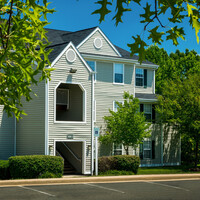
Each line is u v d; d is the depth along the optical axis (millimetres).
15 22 5023
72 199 13648
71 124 23031
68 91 26422
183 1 3383
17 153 23797
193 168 28969
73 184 18656
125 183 19391
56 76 22562
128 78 30422
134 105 26828
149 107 31828
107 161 23656
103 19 3348
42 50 5215
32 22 5051
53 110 22453
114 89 29453
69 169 24484
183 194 15508
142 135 26703
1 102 5844
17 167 19938
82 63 23672
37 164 20266
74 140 23047
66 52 23016
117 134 26781
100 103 28500
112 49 30250
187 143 35094
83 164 23344
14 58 5062
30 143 23031
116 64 29797
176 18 3488
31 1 4531
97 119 28172
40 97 22547
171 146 32781
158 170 27359
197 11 3322
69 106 26250
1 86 5633
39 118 22547
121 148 29281
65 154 25984
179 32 3615
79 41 28797
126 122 26578
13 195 14484
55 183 19031
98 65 28859
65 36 31406
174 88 30625
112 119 27391
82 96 24047
